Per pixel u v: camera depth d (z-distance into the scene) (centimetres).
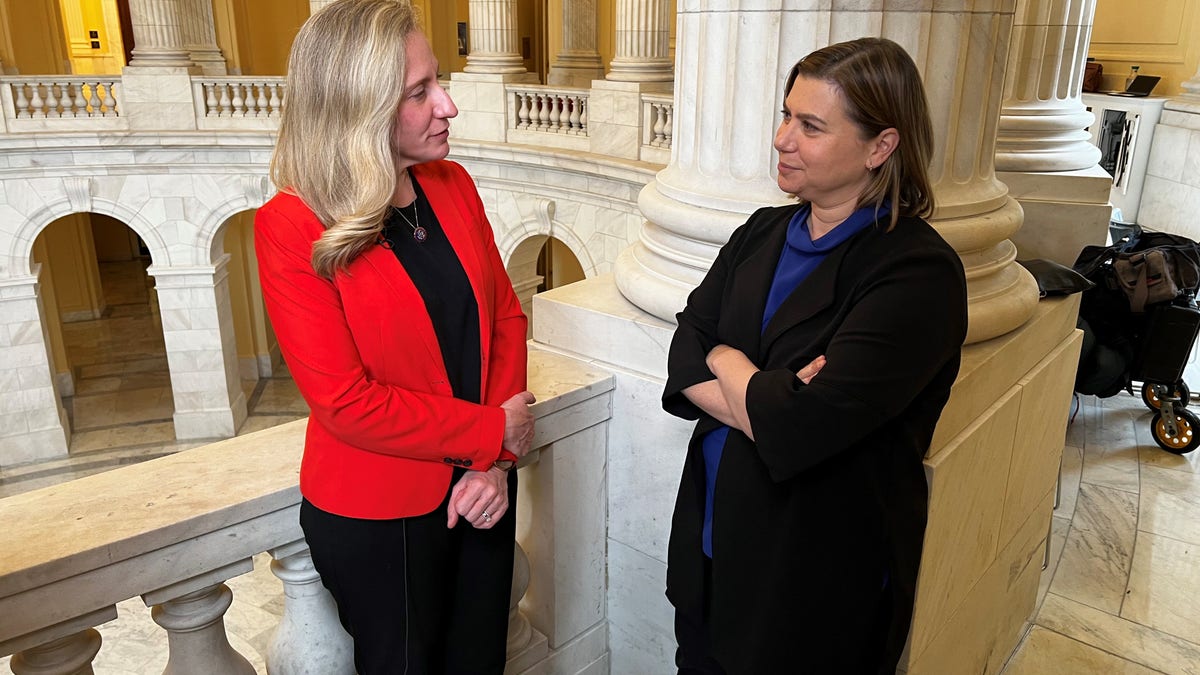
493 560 211
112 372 1688
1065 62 502
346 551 186
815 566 180
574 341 296
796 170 173
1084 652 348
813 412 161
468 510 188
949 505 242
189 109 1355
